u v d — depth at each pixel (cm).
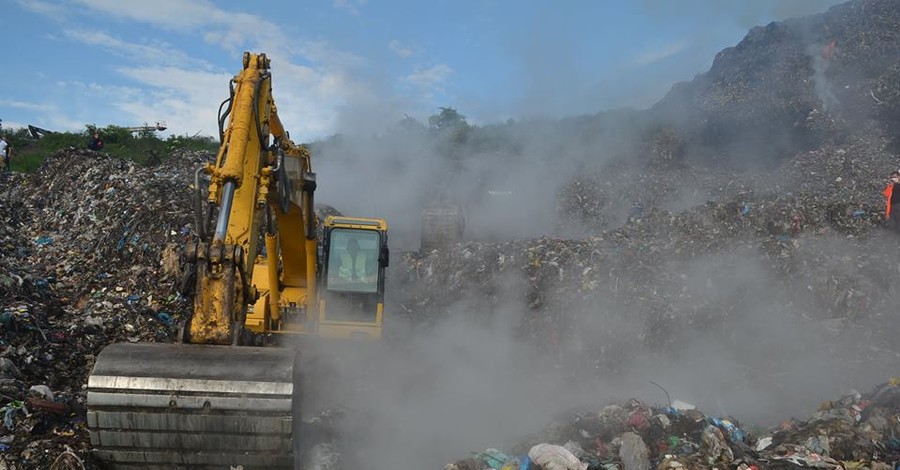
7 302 875
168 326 995
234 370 506
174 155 2186
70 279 1154
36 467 557
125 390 495
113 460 512
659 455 629
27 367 747
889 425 644
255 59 666
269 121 683
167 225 1275
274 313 881
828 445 620
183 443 506
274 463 515
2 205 1619
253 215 602
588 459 616
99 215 1485
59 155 1950
